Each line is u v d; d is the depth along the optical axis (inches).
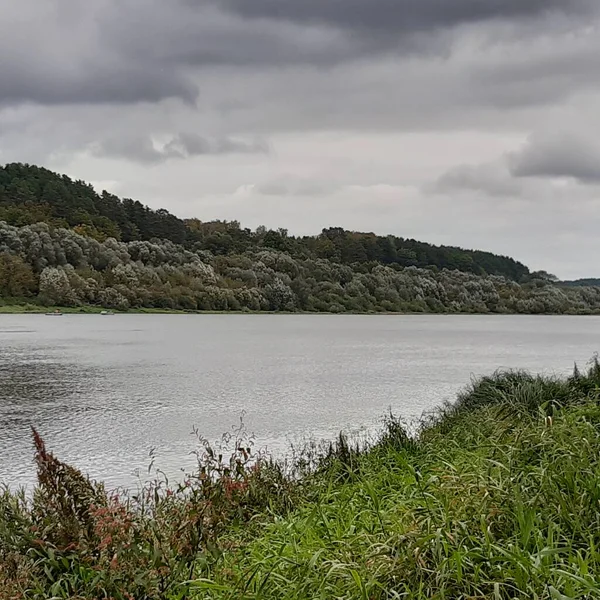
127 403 896.9
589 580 142.5
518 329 3698.3
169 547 208.1
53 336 2546.8
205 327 3531.0
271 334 2957.7
